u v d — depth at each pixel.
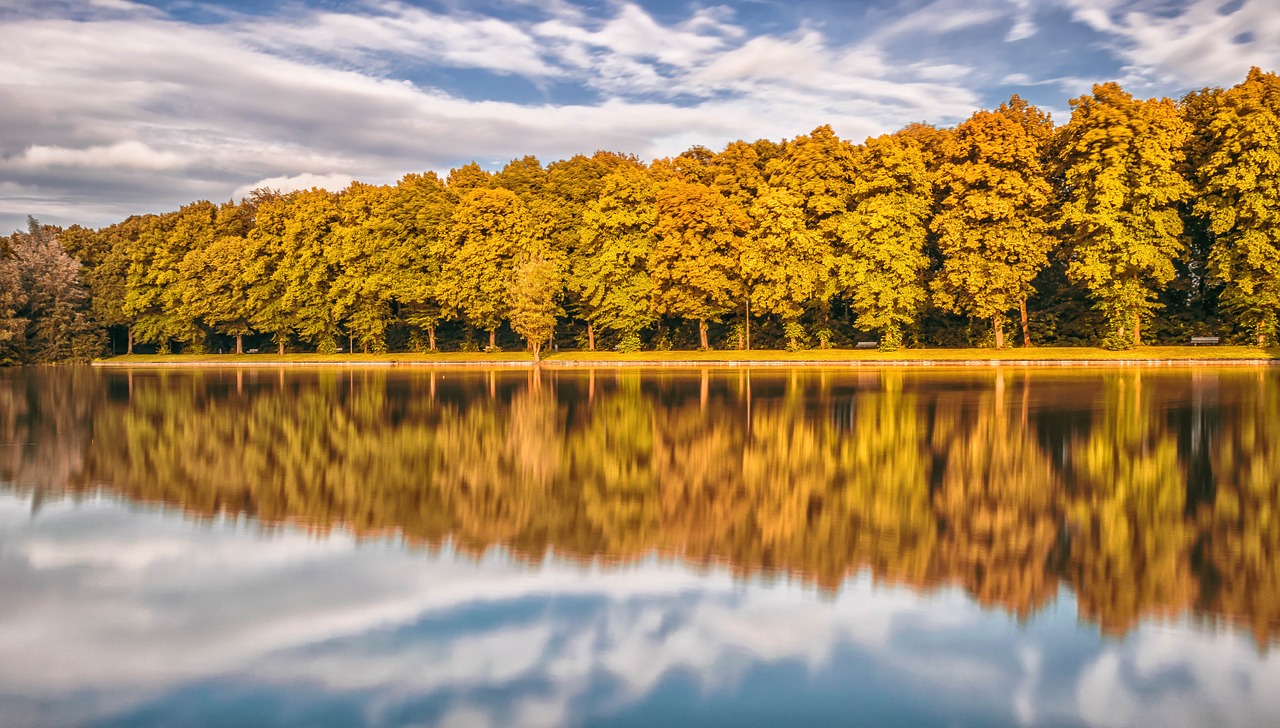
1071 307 71.81
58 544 15.38
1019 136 64.12
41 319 98.06
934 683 9.53
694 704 9.12
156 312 105.75
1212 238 66.75
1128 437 25.89
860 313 71.94
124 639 10.98
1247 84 61.75
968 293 66.81
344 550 14.84
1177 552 14.15
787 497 18.59
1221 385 42.25
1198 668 9.83
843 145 72.00
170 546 15.20
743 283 74.62
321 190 93.25
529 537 15.57
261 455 25.25
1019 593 12.29
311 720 8.88
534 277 72.06
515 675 9.84
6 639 11.04
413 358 83.12
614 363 73.25
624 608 11.84
